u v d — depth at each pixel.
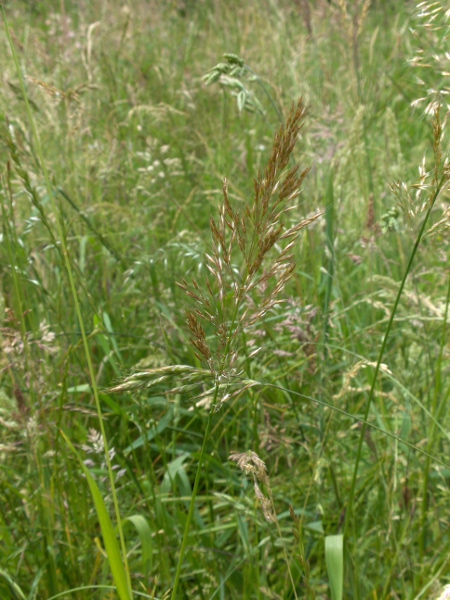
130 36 5.64
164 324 2.71
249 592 1.99
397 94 4.91
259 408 2.53
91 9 6.02
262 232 1.22
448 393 2.15
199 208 4.04
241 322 1.30
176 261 3.27
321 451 2.19
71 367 2.55
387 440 2.34
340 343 2.76
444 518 2.20
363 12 3.51
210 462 2.43
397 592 2.04
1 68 3.89
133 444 2.36
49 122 3.36
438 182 1.47
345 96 3.87
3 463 2.22
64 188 3.32
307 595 1.78
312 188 2.95
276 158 1.19
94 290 3.04
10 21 6.29
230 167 4.21
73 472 2.27
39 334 2.41
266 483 1.48
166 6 6.89
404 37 4.95
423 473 2.19
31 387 2.10
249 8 5.51
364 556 2.18
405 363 2.54
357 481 2.34
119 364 2.39
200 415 2.47
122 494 2.36
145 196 3.89
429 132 4.48
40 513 2.05
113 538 1.45
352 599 2.02
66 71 4.51
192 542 2.13
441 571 1.89
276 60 4.45
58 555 2.03
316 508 2.22
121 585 1.44
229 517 2.32
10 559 2.00
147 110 4.06
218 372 1.30
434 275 2.98
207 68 5.52
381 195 3.21
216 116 4.64
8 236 2.26
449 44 1.78
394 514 2.18
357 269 3.29
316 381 2.33
